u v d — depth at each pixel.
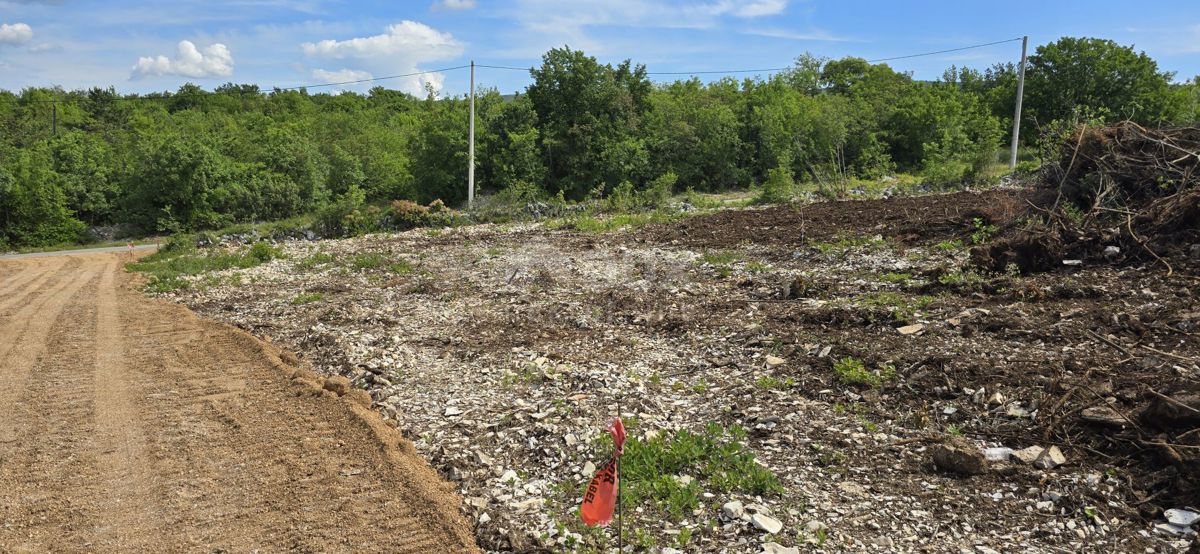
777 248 14.73
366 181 42.88
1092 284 9.27
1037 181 14.40
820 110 42.41
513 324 10.45
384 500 5.53
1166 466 5.08
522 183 30.81
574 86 39.53
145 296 14.52
